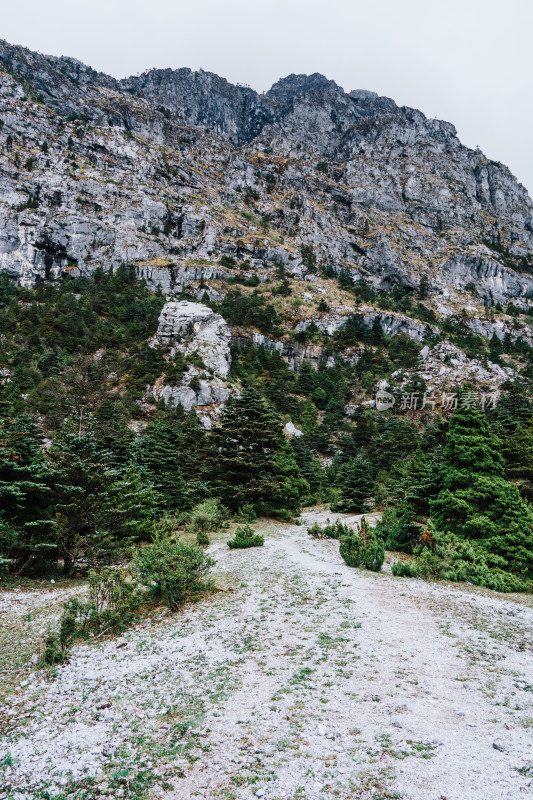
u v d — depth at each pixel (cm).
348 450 6284
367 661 834
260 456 3441
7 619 1241
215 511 2903
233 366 9456
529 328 16850
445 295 18912
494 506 1833
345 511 3722
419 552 1858
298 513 3628
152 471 3164
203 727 641
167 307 9256
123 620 1116
